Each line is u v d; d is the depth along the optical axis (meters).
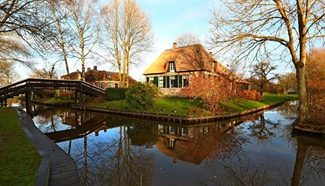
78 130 13.74
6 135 8.13
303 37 11.18
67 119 18.61
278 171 6.49
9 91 19.53
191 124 15.32
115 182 5.62
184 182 5.61
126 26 29.98
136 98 20.05
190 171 6.44
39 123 16.64
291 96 46.75
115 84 45.22
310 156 7.97
